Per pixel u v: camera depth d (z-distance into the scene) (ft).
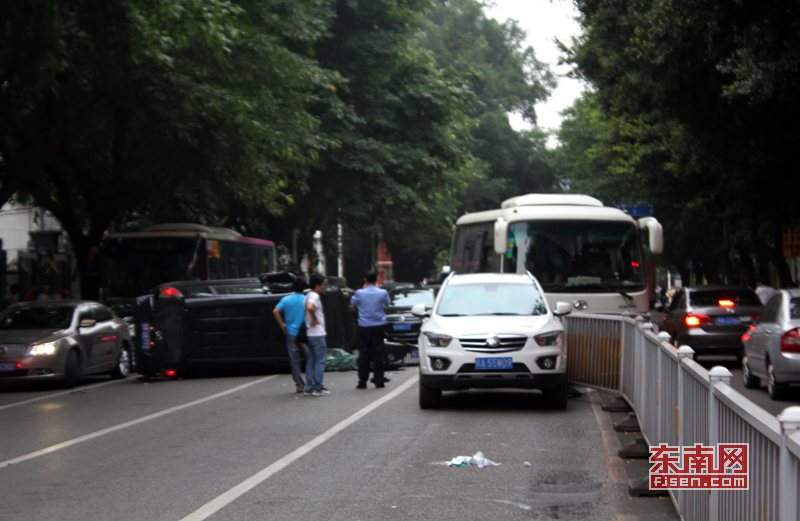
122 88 61.31
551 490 22.99
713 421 15.40
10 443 32.83
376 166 105.81
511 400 43.29
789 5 44.45
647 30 52.70
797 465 9.82
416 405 41.37
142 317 58.54
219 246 80.89
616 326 40.19
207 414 39.58
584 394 46.24
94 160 80.07
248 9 73.46
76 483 25.00
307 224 128.57
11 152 67.67
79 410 42.68
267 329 59.62
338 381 54.29
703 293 62.18
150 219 96.68
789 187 62.80
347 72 109.50
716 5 46.14
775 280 156.04
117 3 50.34
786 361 41.45
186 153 70.28
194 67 63.87
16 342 52.90
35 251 108.99
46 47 50.26
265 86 73.41
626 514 20.34
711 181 78.95
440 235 182.50
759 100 48.21
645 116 68.85
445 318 40.37
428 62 117.29
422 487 23.53
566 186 200.54
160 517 20.74
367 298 49.16
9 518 20.99
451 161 117.80
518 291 42.16
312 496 22.63
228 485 24.16
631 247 55.77
